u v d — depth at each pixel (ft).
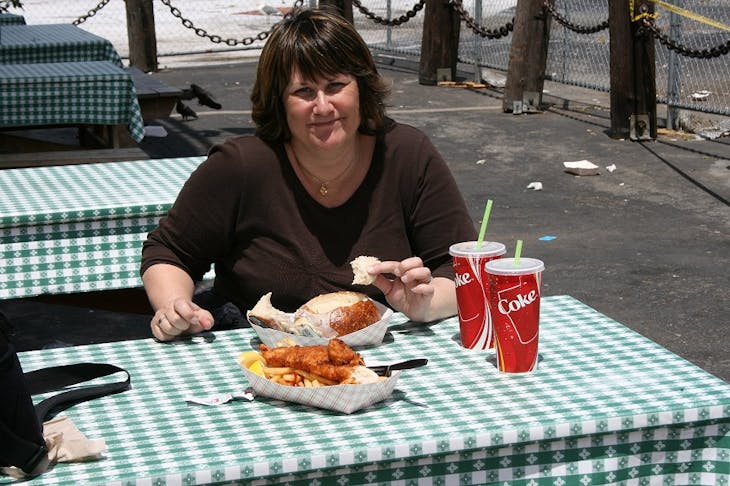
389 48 55.16
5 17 38.73
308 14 9.02
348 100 8.96
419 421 7.02
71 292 12.53
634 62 32.73
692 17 31.78
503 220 24.39
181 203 9.73
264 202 9.53
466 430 6.81
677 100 34.58
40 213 12.08
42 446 6.48
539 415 7.03
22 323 17.89
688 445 7.18
